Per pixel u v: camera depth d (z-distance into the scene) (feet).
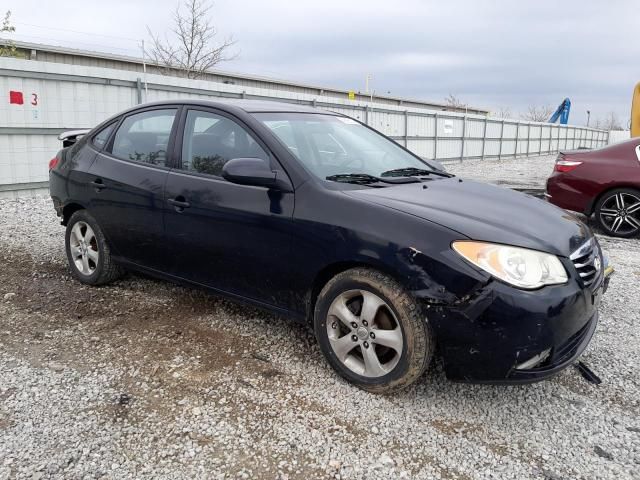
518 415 9.27
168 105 13.07
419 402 9.54
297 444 8.24
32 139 30.22
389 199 9.80
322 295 9.97
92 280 14.64
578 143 133.18
